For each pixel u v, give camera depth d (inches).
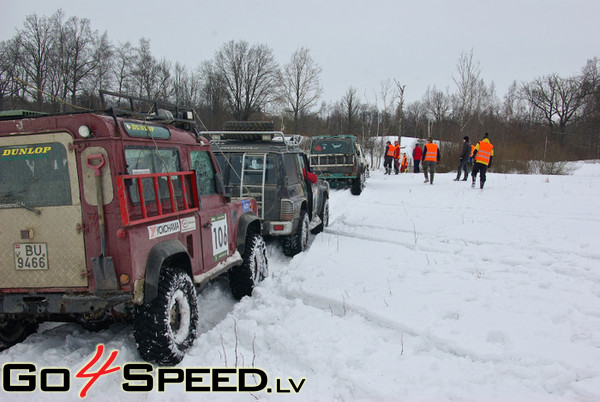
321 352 158.7
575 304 190.4
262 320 192.9
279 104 1721.2
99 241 142.7
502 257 273.0
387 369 144.9
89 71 1540.4
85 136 139.0
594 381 128.8
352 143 671.8
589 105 2687.0
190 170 187.9
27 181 146.5
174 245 162.2
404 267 260.7
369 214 457.4
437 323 174.7
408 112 2878.9
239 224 233.3
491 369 140.9
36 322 173.0
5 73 1339.8
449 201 514.6
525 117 2960.1
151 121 178.1
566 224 362.0
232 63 2127.2
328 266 267.7
